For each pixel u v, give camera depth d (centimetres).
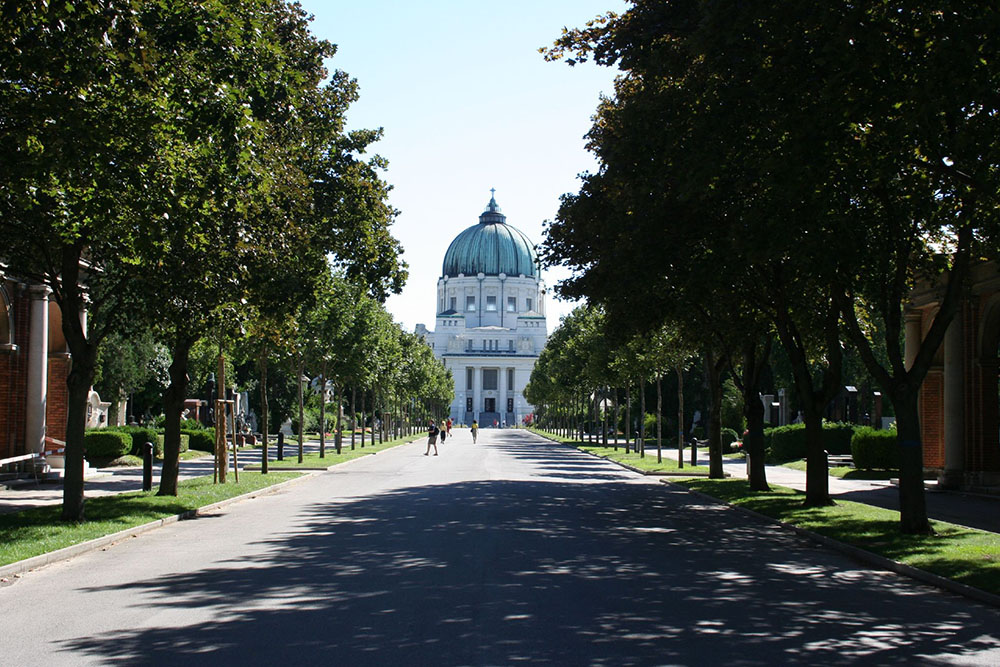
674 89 1692
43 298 2764
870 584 1181
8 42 1212
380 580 1131
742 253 1614
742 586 1136
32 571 1216
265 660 748
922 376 1670
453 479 3186
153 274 1780
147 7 1274
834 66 1237
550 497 2475
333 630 856
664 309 2517
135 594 1042
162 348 5169
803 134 1305
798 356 2184
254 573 1185
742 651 797
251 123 1321
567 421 9094
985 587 1094
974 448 2658
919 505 1644
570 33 1866
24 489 2472
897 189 1634
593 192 2302
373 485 2883
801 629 894
